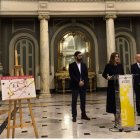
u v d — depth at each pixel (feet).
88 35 47.29
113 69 16.75
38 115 21.88
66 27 46.80
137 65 20.44
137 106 20.40
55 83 45.01
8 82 12.56
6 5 40.09
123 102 15.20
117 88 15.51
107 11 41.81
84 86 19.26
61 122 18.48
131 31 47.96
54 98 36.11
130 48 47.88
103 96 36.88
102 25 47.55
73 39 46.73
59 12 41.14
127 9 42.47
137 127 15.57
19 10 40.22
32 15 40.73
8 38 45.44
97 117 20.27
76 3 41.73
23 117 20.94
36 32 46.16
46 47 39.81
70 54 46.32
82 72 19.04
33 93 12.94
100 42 47.24
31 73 45.57
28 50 45.93
